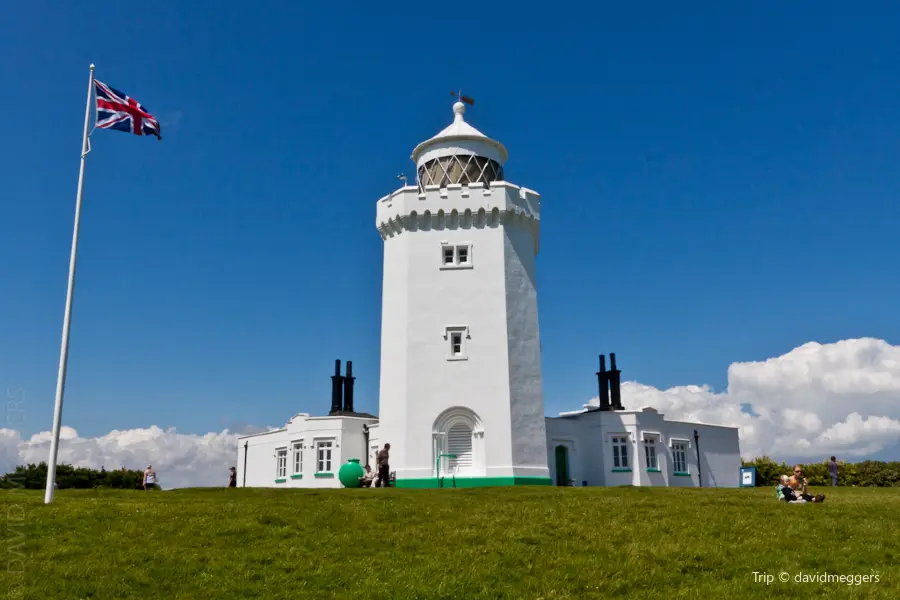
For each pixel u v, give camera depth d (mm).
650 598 17375
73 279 25891
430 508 25672
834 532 22500
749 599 17203
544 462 40500
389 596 17312
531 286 42969
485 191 42750
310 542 21156
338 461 48719
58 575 18031
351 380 57375
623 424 48406
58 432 25344
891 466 61094
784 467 64250
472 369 40781
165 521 22766
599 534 22188
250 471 57188
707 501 27859
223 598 17234
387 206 44125
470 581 18234
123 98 27891
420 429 40250
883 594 17312
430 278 42219
